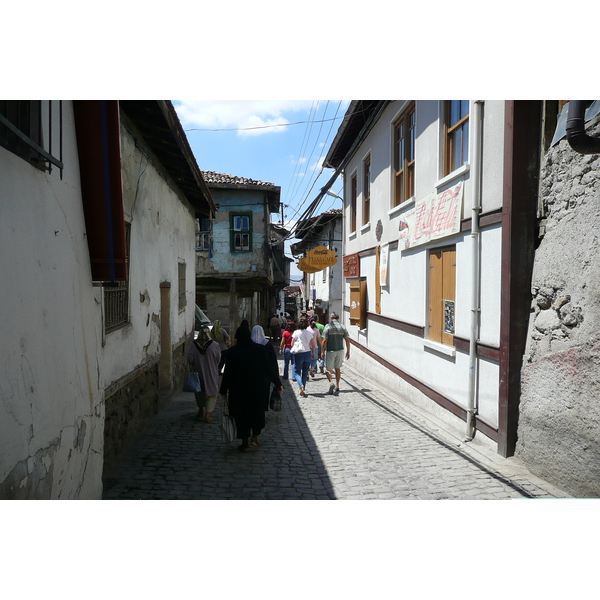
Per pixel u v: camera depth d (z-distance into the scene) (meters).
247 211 23.66
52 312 3.37
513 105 5.59
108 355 5.72
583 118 4.02
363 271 14.46
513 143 5.61
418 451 6.38
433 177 8.50
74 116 3.97
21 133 2.83
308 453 6.43
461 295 7.26
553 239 5.19
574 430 4.63
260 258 23.72
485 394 6.38
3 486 2.63
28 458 2.94
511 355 5.68
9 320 2.75
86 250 4.12
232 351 6.63
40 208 3.23
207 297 24.72
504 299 5.78
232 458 6.23
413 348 9.59
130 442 6.91
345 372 14.70
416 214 9.24
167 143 7.96
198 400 8.55
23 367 2.90
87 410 4.06
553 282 5.11
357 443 6.87
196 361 8.38
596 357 4.36
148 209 7.98
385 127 11.78
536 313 5.50
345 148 16.50
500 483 5.01
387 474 5.50
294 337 10.76
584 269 4.62
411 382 9.64
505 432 5.74
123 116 6.42
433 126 8.48
